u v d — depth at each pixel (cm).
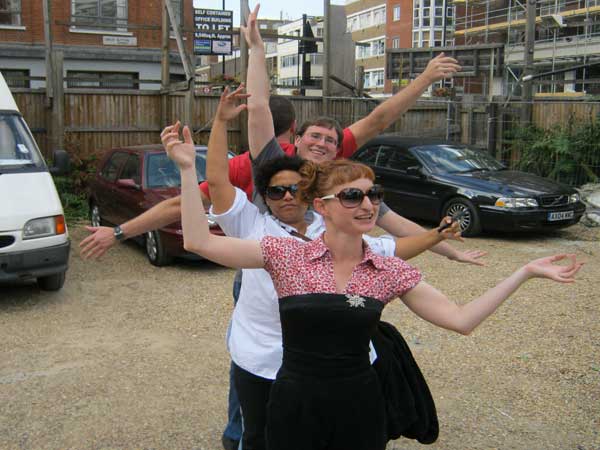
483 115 1579
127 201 930
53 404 460
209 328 627
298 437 241
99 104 1383
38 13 1998
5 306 695
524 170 1440
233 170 345
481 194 1046
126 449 399
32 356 553
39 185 713
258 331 283
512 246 1001
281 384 243
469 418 438
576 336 593
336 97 1566
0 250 661
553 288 746
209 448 400
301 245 250
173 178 923
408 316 651
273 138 322
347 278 243
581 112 1402
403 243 281
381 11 6334
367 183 238
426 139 1227
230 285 779
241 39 1362
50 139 1348
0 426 428
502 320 637
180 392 481
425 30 5847
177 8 2134
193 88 1384
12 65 1988
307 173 249
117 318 657
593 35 3066
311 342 237
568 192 1055
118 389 486
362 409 241
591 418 439
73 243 1008
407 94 356
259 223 298
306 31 1825
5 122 785
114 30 2083
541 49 3275
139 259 909
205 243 248
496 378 503
